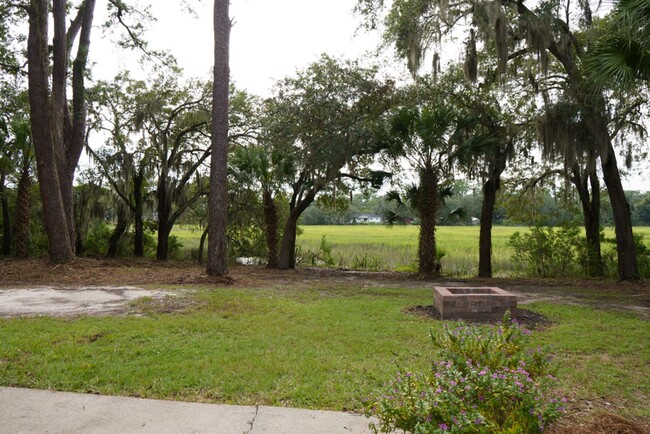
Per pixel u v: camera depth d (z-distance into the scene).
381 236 45.88
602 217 22.23
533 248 16.92
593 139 12.52
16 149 17.94
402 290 11.27
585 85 11.96
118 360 5.00
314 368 4.81
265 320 7.21
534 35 12.58
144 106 19.58
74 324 6.62
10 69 18.97
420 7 13.90
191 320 7.02
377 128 15.13
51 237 14.03
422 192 14.84
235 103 20.28
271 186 18.67
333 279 14.30
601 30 11.83
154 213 24.08
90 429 3.40
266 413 3.72
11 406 3.80
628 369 5.08
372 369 4.82
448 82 15.36
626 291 11.62
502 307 7.53
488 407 2.88
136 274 13.42
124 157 20.69
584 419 3.71
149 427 3.44
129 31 18.98
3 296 9.28
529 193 19.28
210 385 4.32
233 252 24.20
